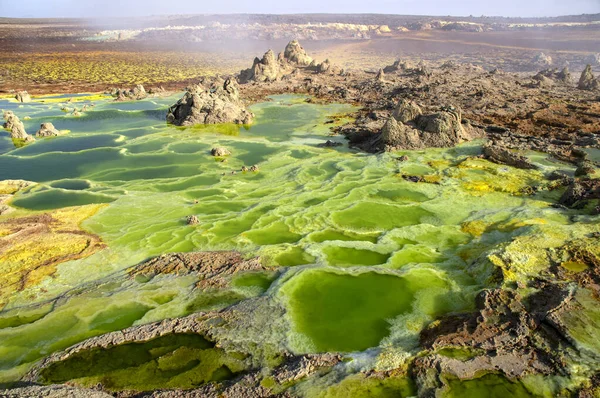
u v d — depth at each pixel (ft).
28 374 40.32
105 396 35.24
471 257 56.44
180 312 47.70
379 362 38.91
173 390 37.35
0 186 88.12
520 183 80.43
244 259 57.62
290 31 562.66
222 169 98.48
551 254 51.21
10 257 59.36
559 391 34.83
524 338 40.01
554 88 178.09
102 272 56.34
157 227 68.49
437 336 41.37
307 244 61.62
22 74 258.98
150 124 145.07
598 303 42.47
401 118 112.47
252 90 197.77
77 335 45.06
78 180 93.66
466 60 320.50
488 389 35.58
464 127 111.86
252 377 37.99
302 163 99.19
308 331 44.14
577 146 100.94
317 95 185.98
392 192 79.97
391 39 467.52
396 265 55.83
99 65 307.17
